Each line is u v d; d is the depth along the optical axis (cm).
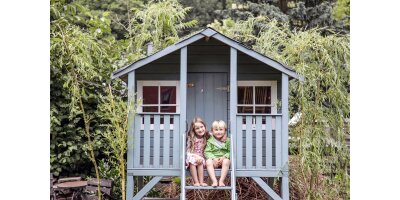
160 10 1132
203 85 856
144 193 777
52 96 941
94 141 952
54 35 919
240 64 857
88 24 1110
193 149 769
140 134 786
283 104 780
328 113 910
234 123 771
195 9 1892
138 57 1067
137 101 793
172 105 852
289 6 1848
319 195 877
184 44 770
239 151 772
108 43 1103
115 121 791
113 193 928
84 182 877
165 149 779
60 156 933
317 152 867
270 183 875
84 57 893
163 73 855
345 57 879
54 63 937
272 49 964
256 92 858
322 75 874
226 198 873
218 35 767
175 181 916
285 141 778
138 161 780
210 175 736
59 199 891
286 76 780
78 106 941
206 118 855
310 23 1700
